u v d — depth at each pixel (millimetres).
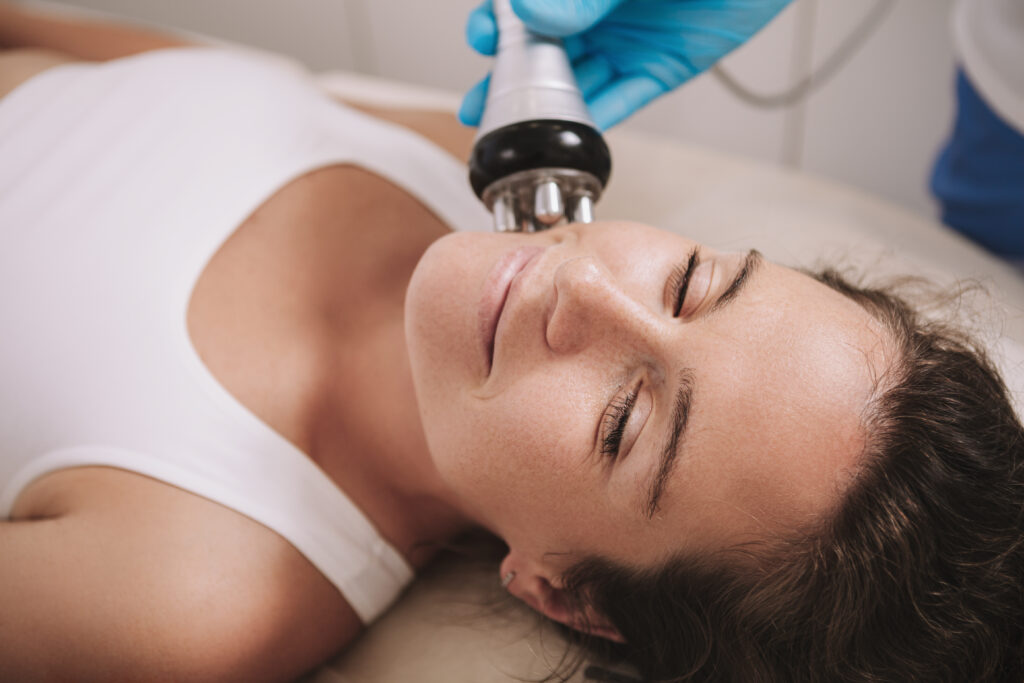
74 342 727
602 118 815
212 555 674
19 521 690
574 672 733
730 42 846
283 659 708
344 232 865
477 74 1767
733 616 634
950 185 1315
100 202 799
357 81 1458
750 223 1158
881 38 1672
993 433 619
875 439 583
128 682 638
